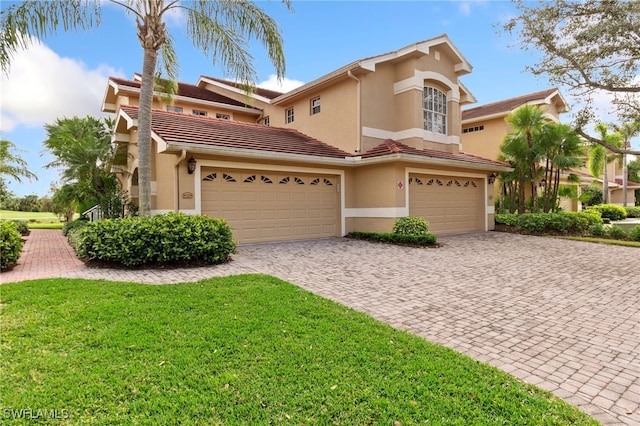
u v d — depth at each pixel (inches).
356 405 117.3
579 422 112.0
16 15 330.3
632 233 533.0
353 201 577.9
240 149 437.7
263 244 473.4
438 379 133.3
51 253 426.6
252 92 456.1
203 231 336.8
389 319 203.0
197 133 453.4
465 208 630.5
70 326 175.0
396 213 516.4
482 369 142.6
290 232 516.4
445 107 644.7
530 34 447.2
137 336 164.2
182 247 319.9
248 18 383.6
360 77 564.1
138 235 315.9
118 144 598.2
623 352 164.4
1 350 151.2
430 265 346.9
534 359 157.1
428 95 617.6
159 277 280.4
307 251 418.6
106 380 129.3
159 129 428.5
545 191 694.5
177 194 421.1
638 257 398.0
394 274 309.3
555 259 382.6
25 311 194.9
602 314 215.2
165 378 130.9
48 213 1480.1
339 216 561.0
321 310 204.5
